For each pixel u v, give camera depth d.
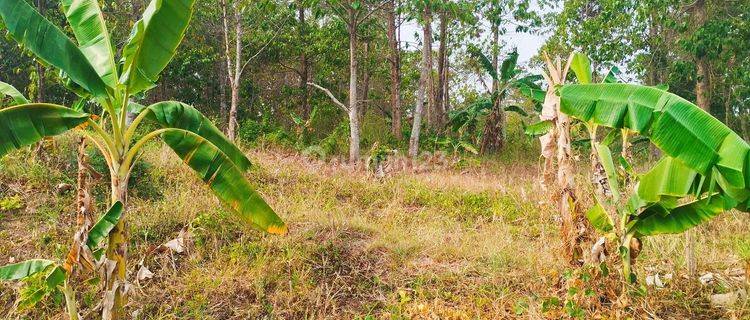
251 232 5.91
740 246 5.89
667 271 5.31
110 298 3.58
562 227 5.09
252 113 20.97
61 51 3.43
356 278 5.35
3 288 4.67
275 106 21.56
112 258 3.61
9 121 3.27
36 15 3.40
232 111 11.71
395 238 6.29
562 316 4.42
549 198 5.39
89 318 4.37
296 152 13.64
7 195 6.20
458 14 13.41
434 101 20.92
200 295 4.71
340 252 5.76
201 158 4.07
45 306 4.46
